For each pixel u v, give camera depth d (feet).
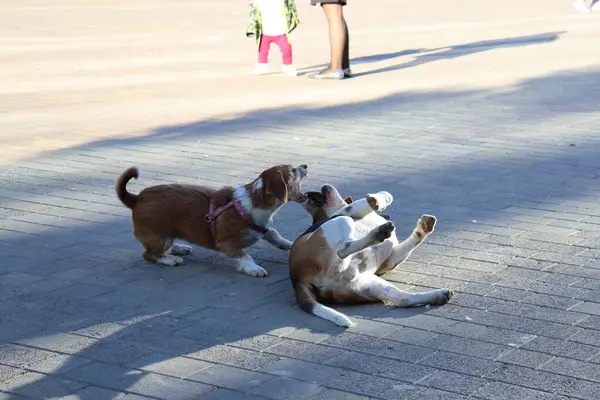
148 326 19.80
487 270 22.99
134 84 52.37
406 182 31.50
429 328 19.47
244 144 37.47
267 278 22.91
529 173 32.50
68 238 26.05
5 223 27.43
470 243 25.08
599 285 21.90
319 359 18.02
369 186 31.01
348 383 16.96
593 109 43.55
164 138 38.75
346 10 100.78
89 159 35.29
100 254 24.71
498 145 36.81
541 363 17.70
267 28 55.31
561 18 91.30
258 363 17.88
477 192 30.25
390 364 17.74
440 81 52.54
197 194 23.62
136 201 23.94
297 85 52.01
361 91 49.67
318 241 20.49
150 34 79.10
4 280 22.68
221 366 17.79
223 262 24.22
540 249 24.52
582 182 31.24
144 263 24.03
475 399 16.26
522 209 28.25
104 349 18.67
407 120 41.86
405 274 22.75
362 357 18.07
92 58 63.21
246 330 19.52
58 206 29.22
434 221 21.76
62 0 111.14
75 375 17.53
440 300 20.56
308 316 20.25
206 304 21.08
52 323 20.03
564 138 37.73
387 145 37.06
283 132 39.65
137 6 105.91
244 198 22.95
